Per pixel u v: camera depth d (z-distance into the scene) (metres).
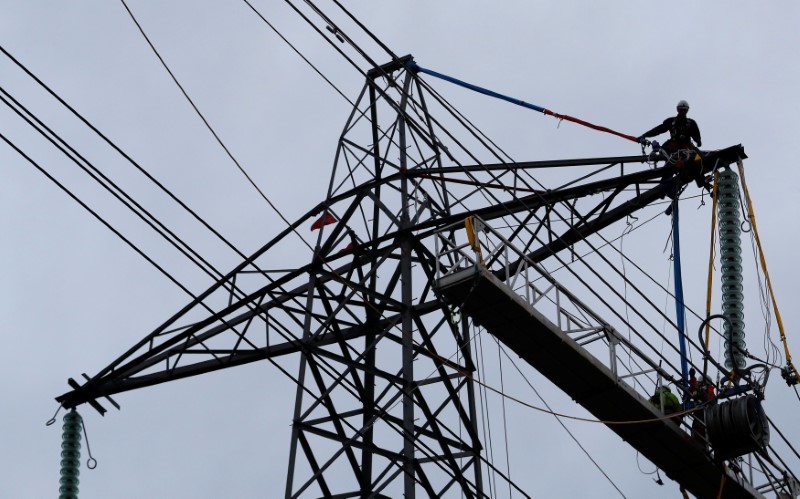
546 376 24.98
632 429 25.66
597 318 25.30
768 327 26.48
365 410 26.23
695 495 27.34
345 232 28.03
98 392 28.89
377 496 24.91
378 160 29.30
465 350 26.66
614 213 28.08
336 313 26.70
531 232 27.03
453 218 26.89
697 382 26.34
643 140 28.39
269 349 28.88
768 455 26.83
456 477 25.22
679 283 27.20
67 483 27.53
